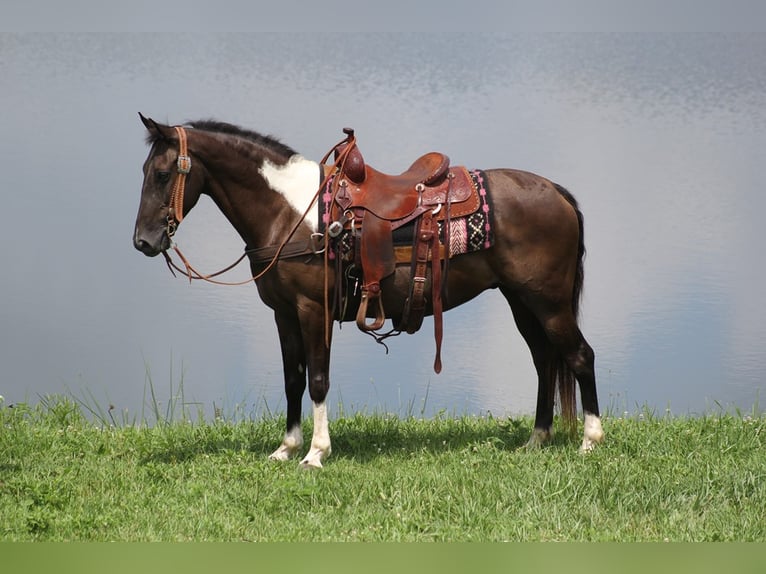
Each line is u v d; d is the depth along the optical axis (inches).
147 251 390.9
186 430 459.2
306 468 396.5
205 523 340.5
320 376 402.3
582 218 415.8
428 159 403.2
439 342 394.0
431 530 338.0
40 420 486.0
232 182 394.9
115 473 394.3
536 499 355.6
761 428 444.8
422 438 446.0
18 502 358.3
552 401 428.5
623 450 410.6
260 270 402.0
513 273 401.1
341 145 399.5
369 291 390.3
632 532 334.6
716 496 358.6
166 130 386.9
